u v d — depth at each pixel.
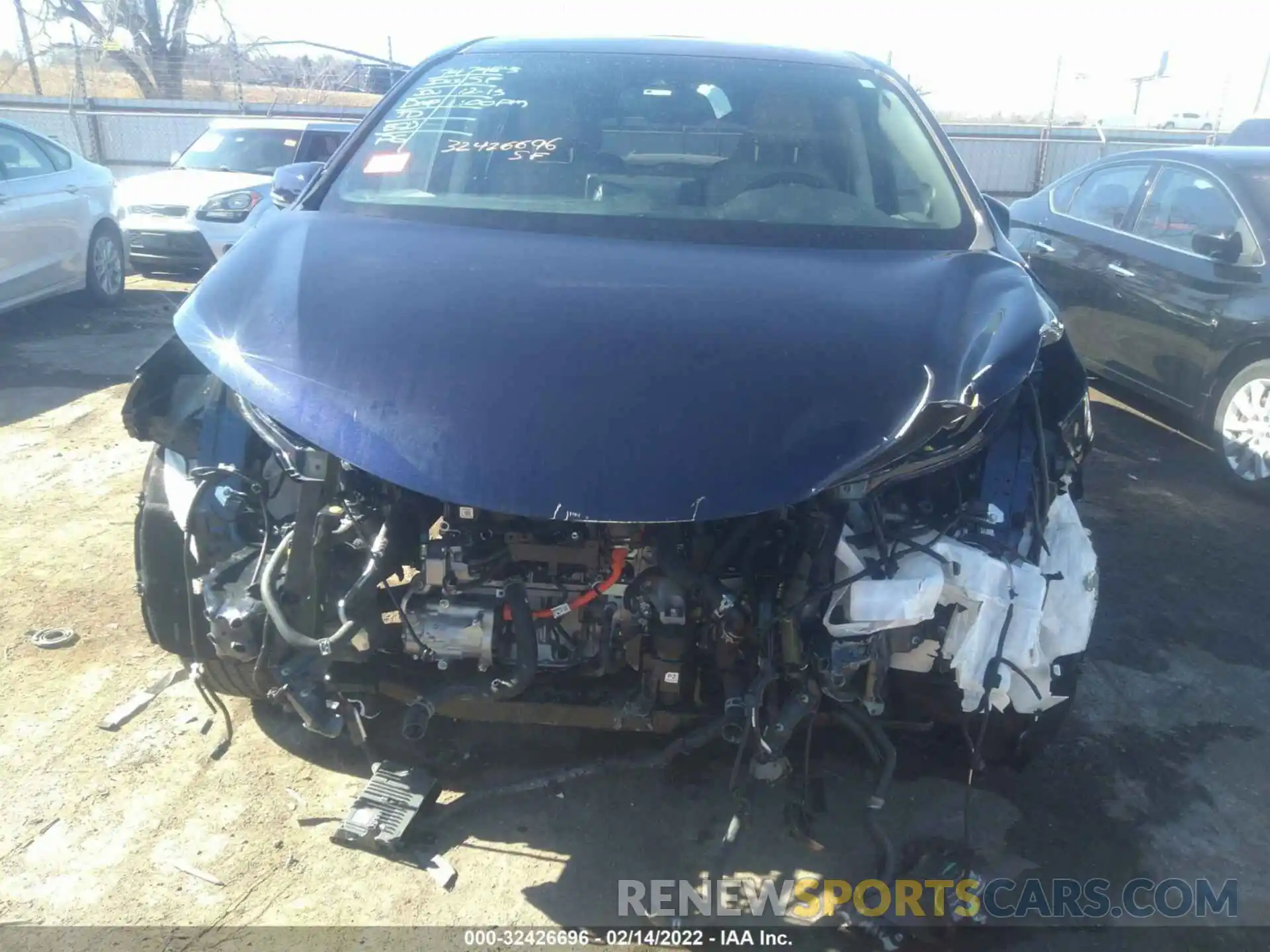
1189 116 21.70
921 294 2.67
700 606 2.47
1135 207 6.98
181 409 2.74
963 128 18.31
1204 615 4.37
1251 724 3.59
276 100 22.22
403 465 2.23
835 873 2.78
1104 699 3.70
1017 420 2.68
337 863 2.74
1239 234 6.09
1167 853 2.94
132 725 3.26
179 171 11.41
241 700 3.41
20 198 8.32
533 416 2.26
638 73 3.67
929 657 2.60
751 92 3.62
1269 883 2.84
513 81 3.66
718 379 2.32
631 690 2.66
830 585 2.36
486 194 3.26
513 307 2.51
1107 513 5.47
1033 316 2.57
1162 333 6.45
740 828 2.70
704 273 2.72
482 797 2.90
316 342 2.45
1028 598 2.44
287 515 2.78
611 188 3.27
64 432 6.04
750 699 2.39
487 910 2.61
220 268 2.84
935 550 2.42
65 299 9.82
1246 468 5.82
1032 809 3.08
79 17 21.89
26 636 3.76
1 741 3.16
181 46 22.52
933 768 3.22
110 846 2.76
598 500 2.17
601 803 3.00
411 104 3.66
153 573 2.95
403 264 2.72
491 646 2.54
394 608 2.62
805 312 2.54
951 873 2.76
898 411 2.31
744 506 2.18
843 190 3.32
